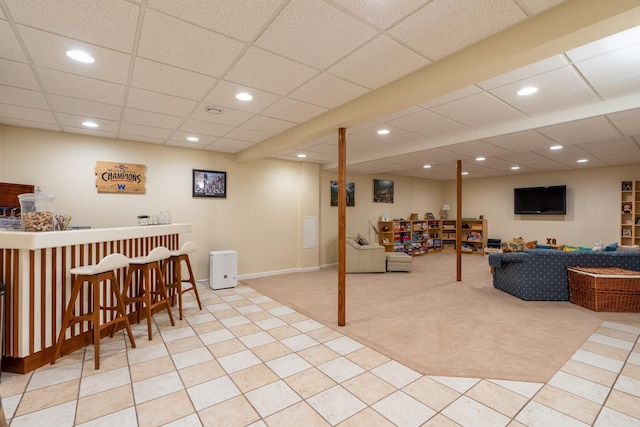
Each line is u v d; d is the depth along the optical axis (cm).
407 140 479
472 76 220
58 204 427
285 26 188
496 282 516
